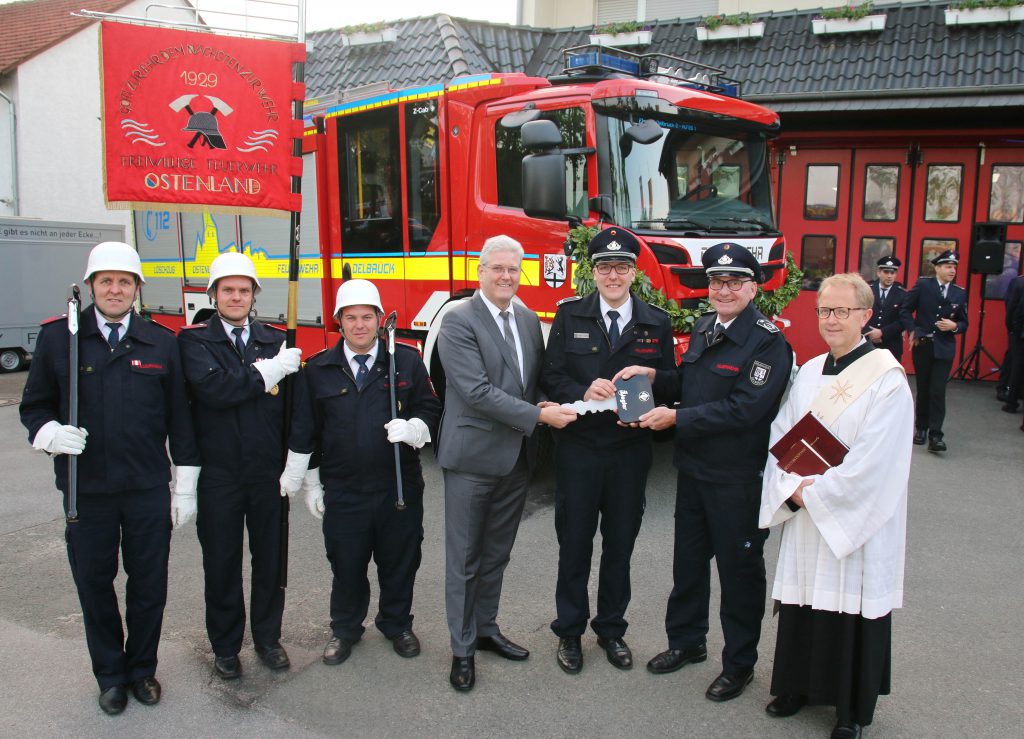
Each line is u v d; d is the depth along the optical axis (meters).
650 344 3.62
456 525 3.57
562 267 5.82
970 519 5.60
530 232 5.99
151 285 9.84
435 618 4.20
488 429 3.52
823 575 2.99
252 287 3.52
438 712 3.31
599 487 3.58
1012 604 4.30
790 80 10.06
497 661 3.74
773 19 11.09
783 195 10.78
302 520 5.74
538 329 3.77
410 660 3.75
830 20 10.33
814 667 3.07
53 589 4.59
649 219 5.78
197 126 3.69
